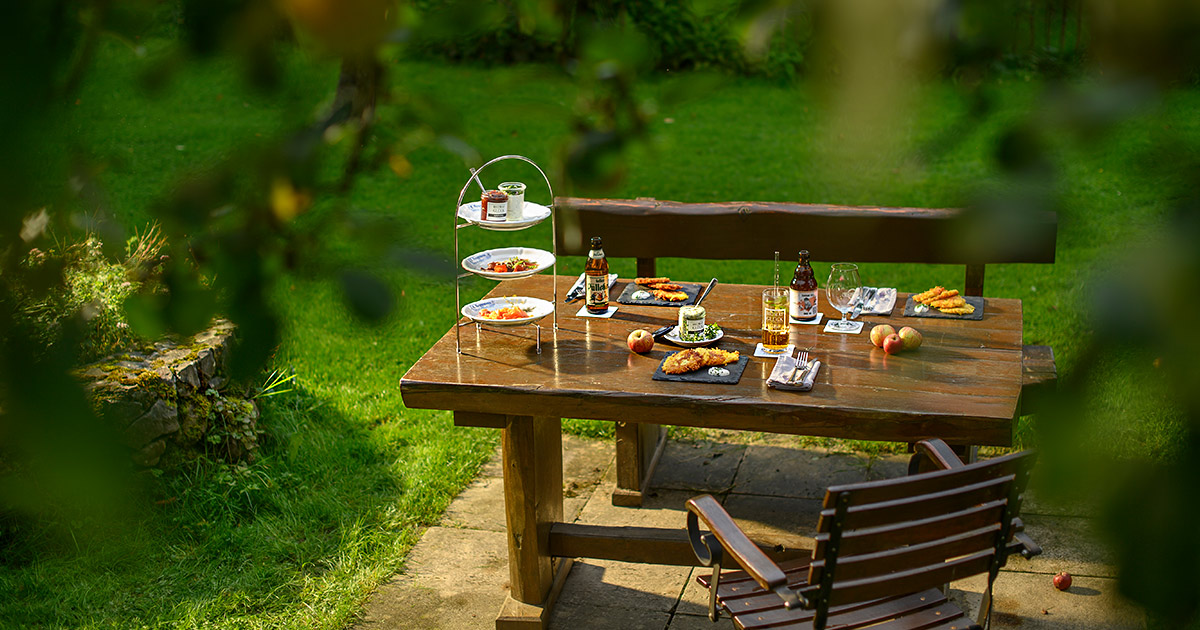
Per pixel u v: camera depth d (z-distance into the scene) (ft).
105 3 1.77
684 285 14.08
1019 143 1.73
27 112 1.74
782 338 11.52
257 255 1.88
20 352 1.93
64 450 1.90
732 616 9.07
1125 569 1.80
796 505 14.38
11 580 12.31
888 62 1.46
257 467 14.67
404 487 14.71
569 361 11.44
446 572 12.89
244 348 1.92
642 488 14.69
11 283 1.92
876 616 8.96
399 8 1.83
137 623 11.79
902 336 11.40
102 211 2.02
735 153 30.58
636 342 11.57
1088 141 1.71
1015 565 12.53
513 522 11.49
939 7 1.50
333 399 17.15
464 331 12.51
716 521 8.92
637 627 11.78
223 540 13.23
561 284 14.40
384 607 12.23
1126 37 1.57
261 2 1.69
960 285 22.03
